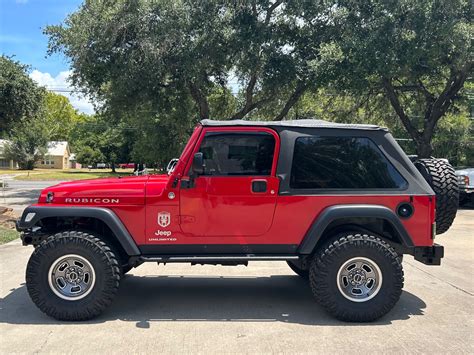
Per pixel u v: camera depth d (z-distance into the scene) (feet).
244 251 16.66
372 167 16.83
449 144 113.29
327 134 16.87
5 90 70.13
